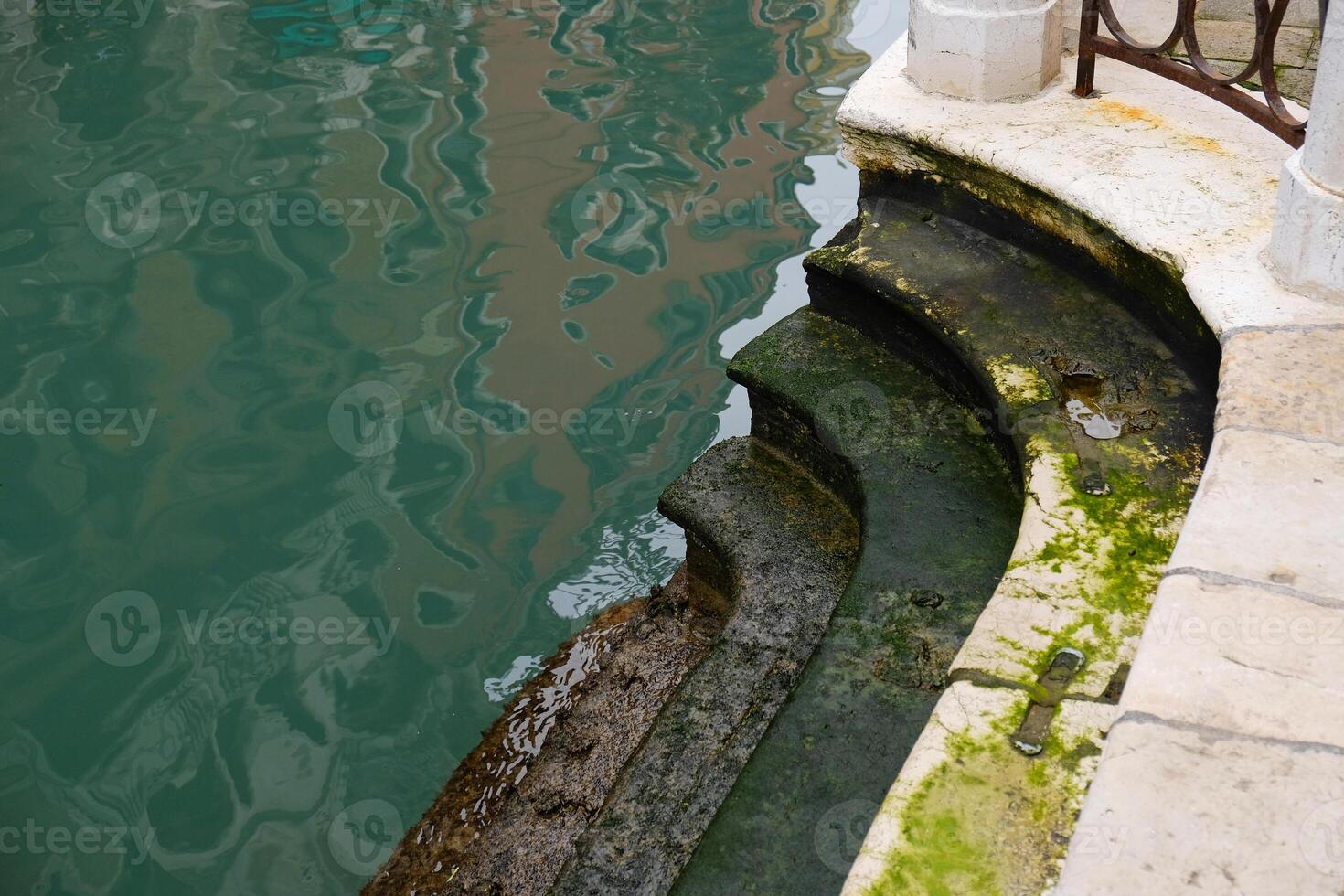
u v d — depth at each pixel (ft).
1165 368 8.68
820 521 10.41
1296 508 6.34
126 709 12.26
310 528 14.44
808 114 23.58
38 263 18.72
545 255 19.39
